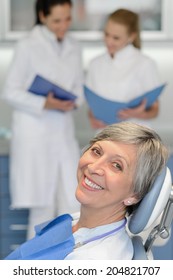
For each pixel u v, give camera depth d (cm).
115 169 151
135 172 150
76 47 349
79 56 351
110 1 386
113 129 155
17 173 344
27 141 340
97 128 325
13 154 346
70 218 173
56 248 159
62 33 333
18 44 341
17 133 342
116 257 151
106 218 156
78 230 158
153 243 170
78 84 349
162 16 383
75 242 157
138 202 155
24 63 339
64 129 345
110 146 151
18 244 378
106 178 150
